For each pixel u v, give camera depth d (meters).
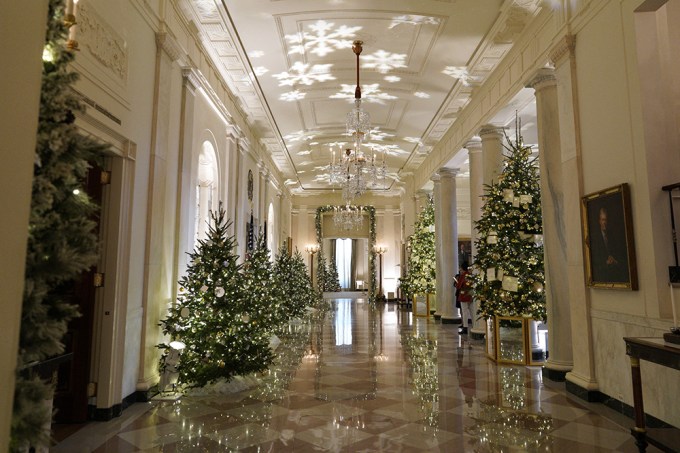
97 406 4.27
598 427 4.10
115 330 4.37
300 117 11.20
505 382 5.78
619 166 4.48
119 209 4.46
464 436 3.88
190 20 6.19
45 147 2.15
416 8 6.55
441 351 8.06
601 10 4.80
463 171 15.20
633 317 4.24
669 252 3.98
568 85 5.37
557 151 6.07
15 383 1.97
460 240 18.05
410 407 4.73
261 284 7.14
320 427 4.11
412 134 12.41
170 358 5.23
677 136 4.15
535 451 3.55
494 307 7.09
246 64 7.96
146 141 5.00
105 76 4.07
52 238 2.18
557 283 5.91
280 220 17.20
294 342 9.10
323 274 21.17
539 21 6.22
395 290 20.89
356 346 8.62
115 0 4.25
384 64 8.44
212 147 7.82
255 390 5.42
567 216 5.40
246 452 3.53
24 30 1.87
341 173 12.14
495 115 8.18
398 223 21.27
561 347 5.83
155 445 3.66
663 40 4.26
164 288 5.48
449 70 8.40
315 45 7.70
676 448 3.09
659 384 3.93
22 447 2.06
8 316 1.76
